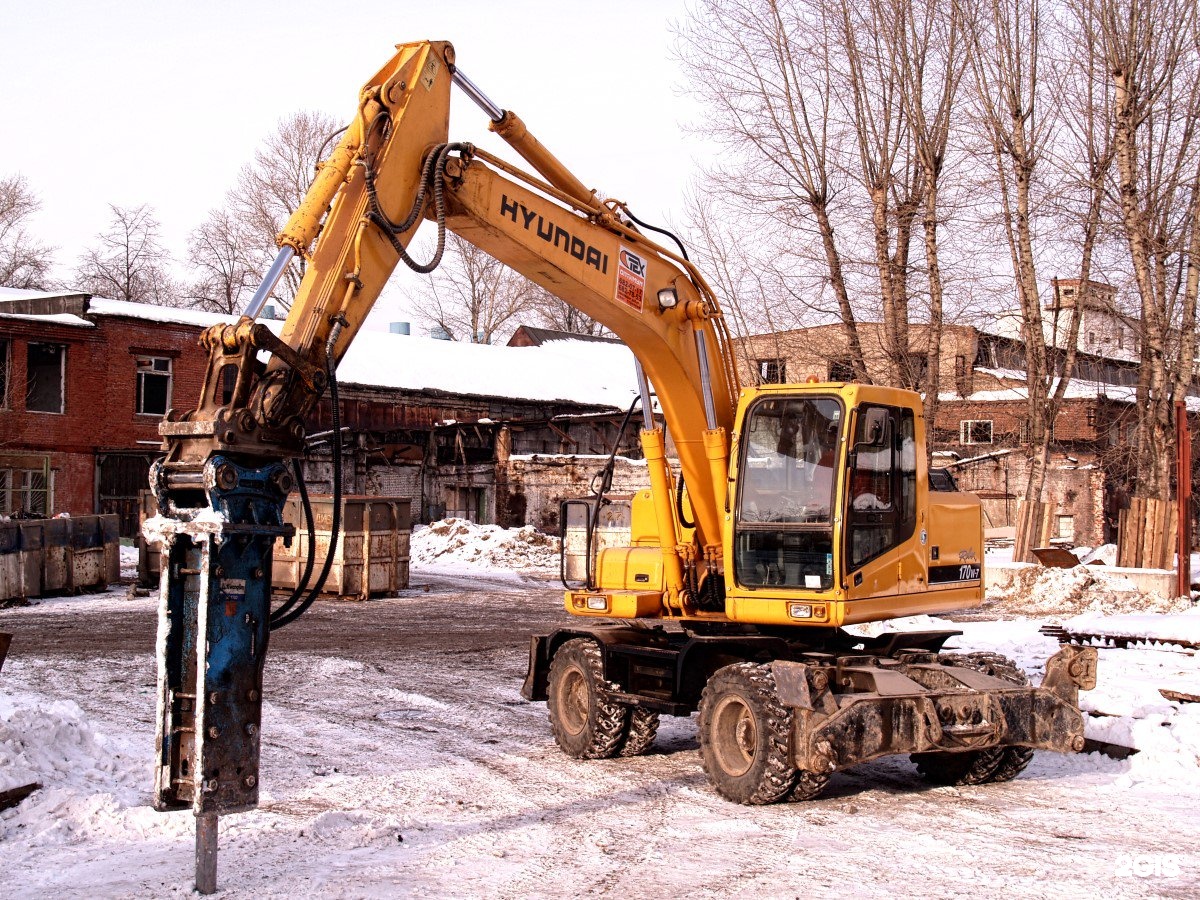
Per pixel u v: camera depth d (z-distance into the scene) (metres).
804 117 26.75
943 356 30.98
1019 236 26.98
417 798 8.34
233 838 7.23
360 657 16.27
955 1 25.88
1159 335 25.28
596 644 9.91
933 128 26.45
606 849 6.95
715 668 9.30
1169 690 11.16
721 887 6.14
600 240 9.10
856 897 5.92
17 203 61.34
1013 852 6.75
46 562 23.61
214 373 6.27
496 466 40.44
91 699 12.43
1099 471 38.75
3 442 33.25
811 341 27.20
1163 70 25.62
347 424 41.41
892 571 8.80
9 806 7.66
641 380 10.09
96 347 35.22
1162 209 26.14
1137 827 7.36
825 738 7.62
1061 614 20.95
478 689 13.66
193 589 6.12
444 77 8.16
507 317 70.31
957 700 8.19
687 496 10.10
